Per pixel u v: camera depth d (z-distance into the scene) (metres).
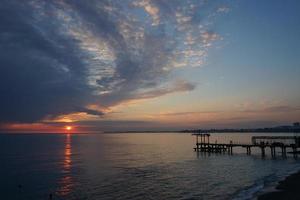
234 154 83.19
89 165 66.94
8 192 40.19
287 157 71.06
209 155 83.12
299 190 31.97
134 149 119.56
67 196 36.62
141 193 36.56
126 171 55.94
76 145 157.12
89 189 39.88
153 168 59.44
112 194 36.53
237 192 34.75
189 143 168.00
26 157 88.62
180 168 58.31
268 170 51.16
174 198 33.72
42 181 47.78
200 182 42.50
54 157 87.62
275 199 28.73
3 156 92.06
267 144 73.81
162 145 148.00
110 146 144.75
